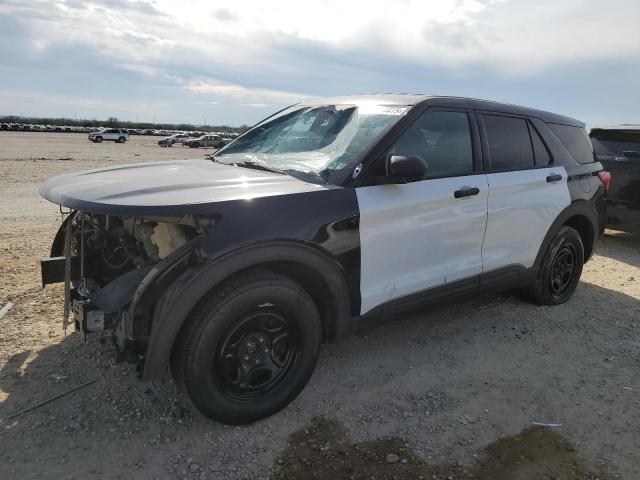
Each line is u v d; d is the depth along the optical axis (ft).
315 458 8.71
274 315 9.34
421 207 11.03
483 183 12.38
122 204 8.39
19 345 11.92
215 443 8.98
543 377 11.62
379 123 11.23
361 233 10.08
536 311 15.47
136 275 9.55
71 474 8.08
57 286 15.62
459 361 12.24
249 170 11.28
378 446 9.07
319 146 11.66
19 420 9.29
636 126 25.18
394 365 11.94
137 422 9.43
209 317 8.57
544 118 14.98
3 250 19.75
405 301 11.18
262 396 9.55
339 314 10.21
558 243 15.10
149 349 8.21
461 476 8.39
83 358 11.48
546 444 9.27
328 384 11.02
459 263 12.19
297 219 9.25
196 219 8.62
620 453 9.08
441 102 12.05
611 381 11.55
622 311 15.85
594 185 16.17
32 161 74.28
